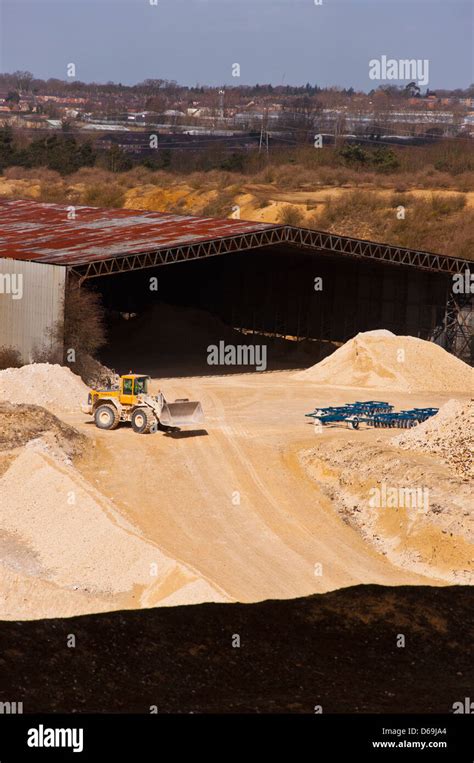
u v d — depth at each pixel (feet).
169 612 74.13
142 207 364.17
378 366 179.11
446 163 416.05
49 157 458.09
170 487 104.37
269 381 181.88
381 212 324.39
